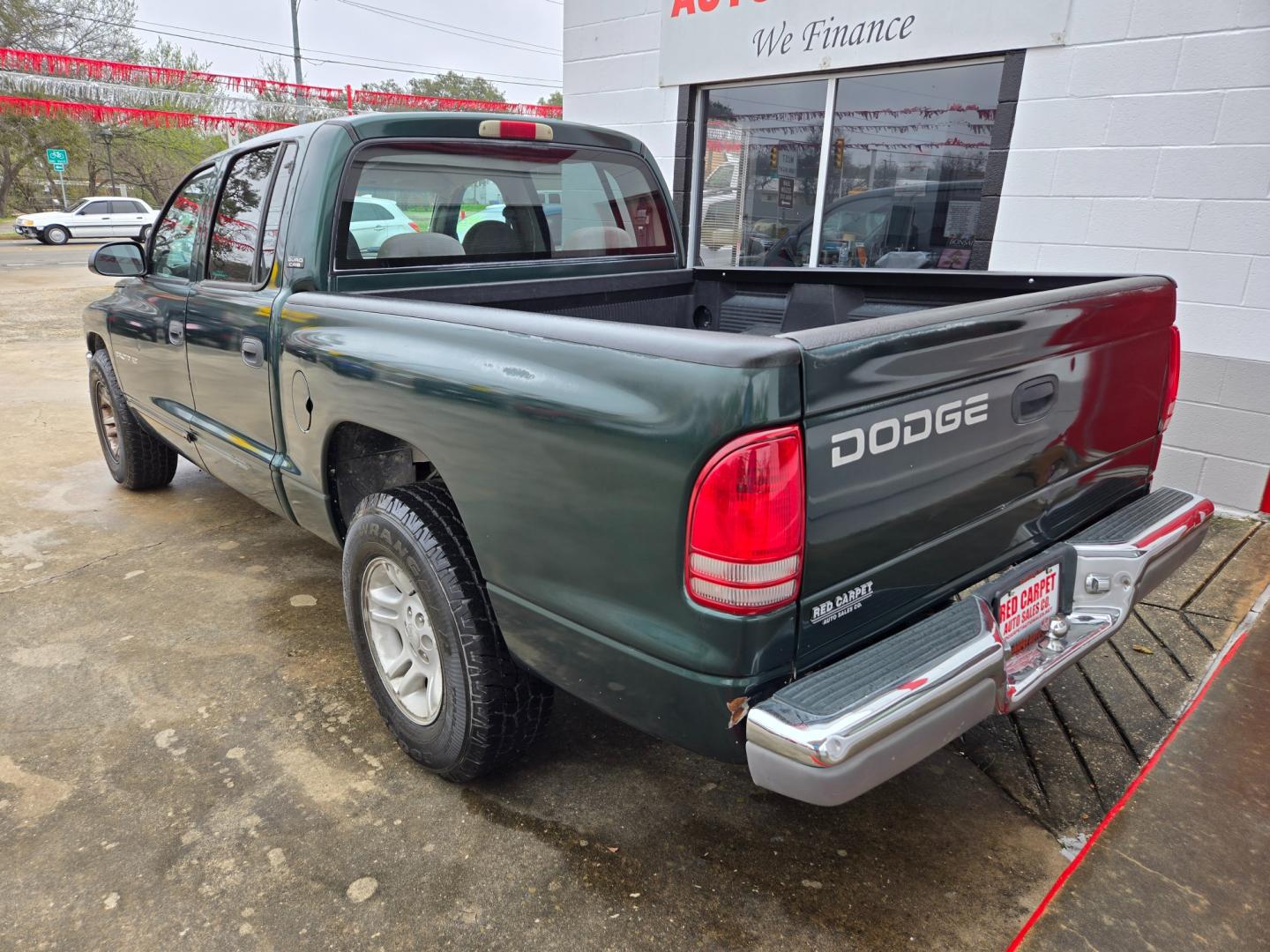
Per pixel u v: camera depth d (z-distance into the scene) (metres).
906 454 1.66
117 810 2.23
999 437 1.90
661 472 1.51
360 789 2.33
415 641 2.33
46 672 2.90
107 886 1.98
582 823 2.21
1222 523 4.23
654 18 5.99
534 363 1.75
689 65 5.87
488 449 1.87
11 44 37.62
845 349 1.49
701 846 2.13
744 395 1.39
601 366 1.61
